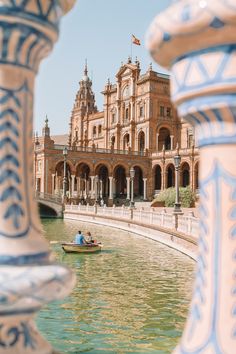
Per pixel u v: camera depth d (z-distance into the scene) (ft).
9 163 5.07
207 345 4.68
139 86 271.49
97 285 50.03
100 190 265.34
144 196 255.91
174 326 33.65
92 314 36.86
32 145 5.42
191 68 4.76
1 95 5.08
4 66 5.08
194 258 68.44
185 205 165.89
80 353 27.30
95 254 76.18
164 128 269.03
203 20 4.40
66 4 5.55
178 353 4.93
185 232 83.20
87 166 254.47
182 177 246.06
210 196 4.94
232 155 4.80
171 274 57.21
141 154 257.75
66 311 37.50
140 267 62.80
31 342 4.88
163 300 42.60
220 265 4.81
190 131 259.80
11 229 4.96
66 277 4.81
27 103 5.29
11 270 4.61
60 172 268.62
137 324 34.12
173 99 5.10
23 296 4.51
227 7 4.24
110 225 142.82
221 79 4.54
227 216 4.81
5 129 5.08
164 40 4.78
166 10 4.83
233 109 4.62
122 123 283.59
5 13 4.82
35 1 4.93
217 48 4.56
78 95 340.59
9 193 5.03
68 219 184.96
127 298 43.50
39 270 4.67
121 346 28.94
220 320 4.69
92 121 322.55
